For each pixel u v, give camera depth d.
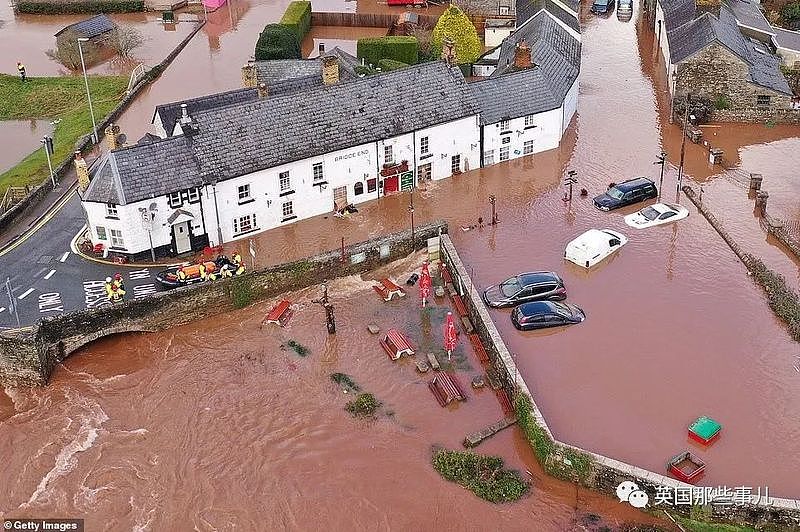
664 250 59.75
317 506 41.16
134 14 117.56
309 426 45.91
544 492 41.50
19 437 46.03
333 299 55.94
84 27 99.62
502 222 63.41
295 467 43.41
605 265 58.22
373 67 86.44
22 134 83.06
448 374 49.06
